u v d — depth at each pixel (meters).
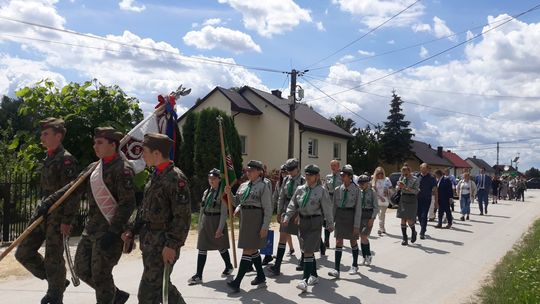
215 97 28.19
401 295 6.80
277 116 29.03
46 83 12.96
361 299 6.55
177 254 4.27
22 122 28.66
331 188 9.99
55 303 5.26
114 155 4.86
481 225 15.83
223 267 8.35
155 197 4.29
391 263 9.12
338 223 7.93
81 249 4.82
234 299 6.37
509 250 10.75
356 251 8.16
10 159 13.83
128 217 4.64
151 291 4.25
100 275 4.67
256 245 6.70
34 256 5.36
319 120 32.84
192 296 6.46
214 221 7.22
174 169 4.36
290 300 6.39
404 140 46.12
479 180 19.94
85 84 13.08
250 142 29.67
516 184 33.91
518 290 6.42
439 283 7.56
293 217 7.79
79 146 12.71
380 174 13.28
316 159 30.59
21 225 10.64
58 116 12.63
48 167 5.30
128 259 8.87
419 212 12.65
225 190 7.17
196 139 20.92
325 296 6.65
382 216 13.27
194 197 20.69
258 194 6.75
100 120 12.88
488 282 7.58
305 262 6.91
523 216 19.30
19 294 6.37
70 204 5.11
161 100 6.09
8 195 10.27
